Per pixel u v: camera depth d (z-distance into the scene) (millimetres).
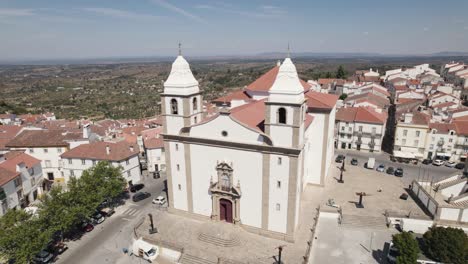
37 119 130125
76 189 52469
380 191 64125
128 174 71500
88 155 71062
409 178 72688
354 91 147500
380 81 191875
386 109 112938
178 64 50906
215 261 44500
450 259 41250
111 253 48719
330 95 72375
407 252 40125
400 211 56062
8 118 124938
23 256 40406
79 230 54406
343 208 57219
